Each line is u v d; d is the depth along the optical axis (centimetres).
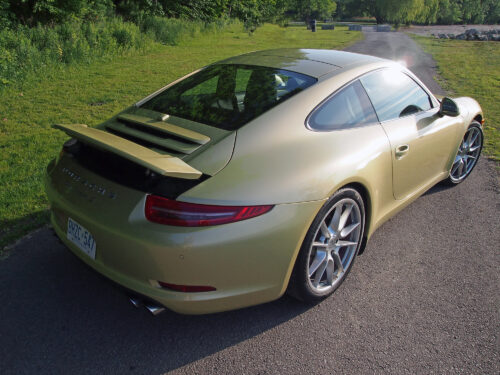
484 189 432
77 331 236
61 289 269
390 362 220
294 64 295
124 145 207
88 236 219
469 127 413
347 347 230
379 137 278
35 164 451
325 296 262
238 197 202
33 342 227
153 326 242
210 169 206
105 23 1634
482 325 248
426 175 353
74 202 221
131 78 975
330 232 250
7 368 210
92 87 865
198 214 193
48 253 305
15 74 879
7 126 589
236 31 2784
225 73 296
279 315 253
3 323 238
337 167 238
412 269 301
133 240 195
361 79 288
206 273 200
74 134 224
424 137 324
